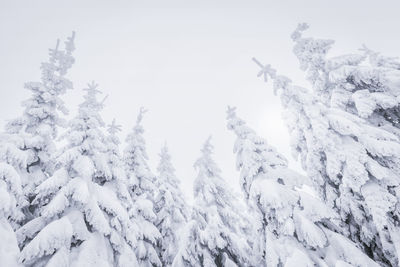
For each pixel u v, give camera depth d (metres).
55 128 14.03
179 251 13.00
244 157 11.62
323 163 12.18
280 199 9.59
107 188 11.33
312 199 9.94
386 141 10.45
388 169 10.09
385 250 9.73
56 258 7.43
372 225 10.62
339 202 11.73
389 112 12.77
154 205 19.19
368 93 12.09
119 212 9.89
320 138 11.18
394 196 9.62
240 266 13.11
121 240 10.68
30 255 7.19
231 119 13.17
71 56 14.95
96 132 11.49
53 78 14.30
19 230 8.65
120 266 9.73
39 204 11.08
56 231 7.83
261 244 10.34
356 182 10.16
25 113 13.59
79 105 12.84
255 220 10.42
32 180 11.97
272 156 11.45
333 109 12.16
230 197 16.48
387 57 16.58
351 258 8.46
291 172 10.76
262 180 10.70
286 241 9.27
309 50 14.17
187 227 13.87
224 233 13.28
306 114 12.19
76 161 10.16
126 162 18.56
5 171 8.25
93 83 13.55
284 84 13.18
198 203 15.24
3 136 11.91
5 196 7.64
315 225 9.25
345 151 10.67
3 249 7.10
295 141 13.30
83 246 8.45
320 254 8.95
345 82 13.18
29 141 12.46
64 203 8.79
